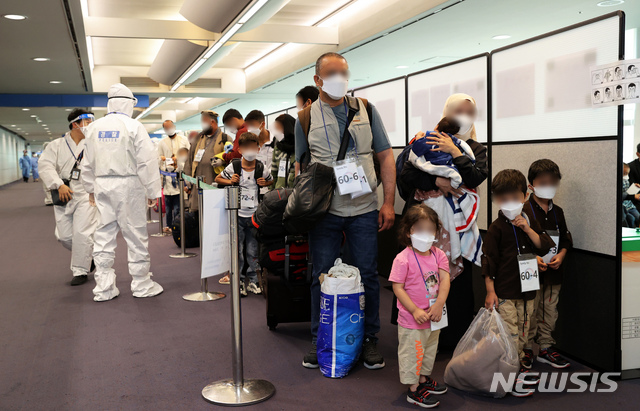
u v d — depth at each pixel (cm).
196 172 621
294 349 333
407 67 1204
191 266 598
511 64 334
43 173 515
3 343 349
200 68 1078
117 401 261
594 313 287
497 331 261
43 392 272
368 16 878
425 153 291
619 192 267
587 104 282
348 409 249
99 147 446
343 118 298
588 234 288
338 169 286
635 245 282
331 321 288
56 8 650
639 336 289
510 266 275
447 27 823
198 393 270
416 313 245
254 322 391
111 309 429
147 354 326
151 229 910
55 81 1259
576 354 301
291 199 289
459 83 384
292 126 407
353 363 294
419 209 252
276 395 266
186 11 797
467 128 299
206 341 349
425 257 258
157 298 463
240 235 456
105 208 452
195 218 710
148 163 456
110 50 1197
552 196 283
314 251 308
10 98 1477
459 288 315
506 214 271
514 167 337
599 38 272
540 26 830
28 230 949
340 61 285
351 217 300
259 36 929
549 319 299
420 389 258
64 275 566
